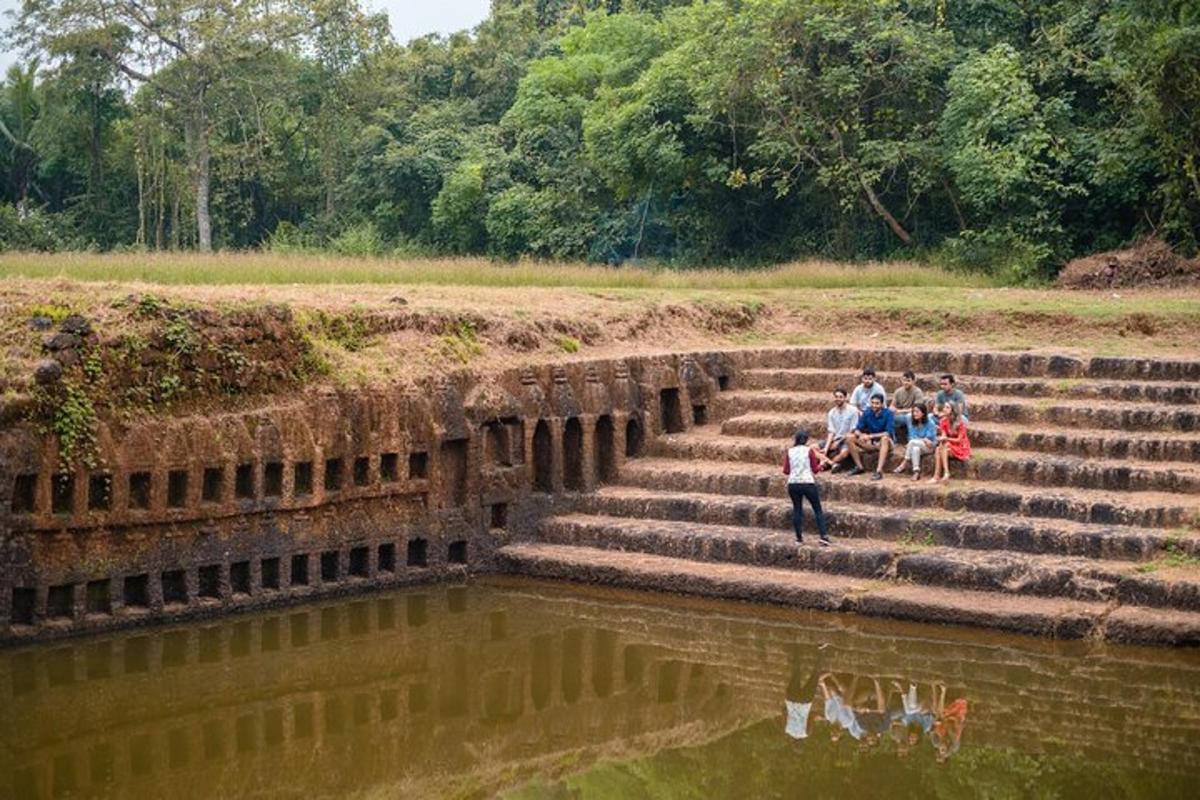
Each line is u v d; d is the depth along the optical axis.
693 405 21.06
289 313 16.67
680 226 42.91
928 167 34.69
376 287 22.09
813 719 12.77
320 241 51.66
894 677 13.64
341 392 16.84
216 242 54.38
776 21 35.97
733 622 15.66
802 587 15.81
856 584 15.79
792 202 40.22
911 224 37.25
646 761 11.92
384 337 18.19
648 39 46.28
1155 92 29.20
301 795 11.18
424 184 51.22
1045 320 23.05
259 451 15.94
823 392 21.11
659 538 17.55
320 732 12.65
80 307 15.19
